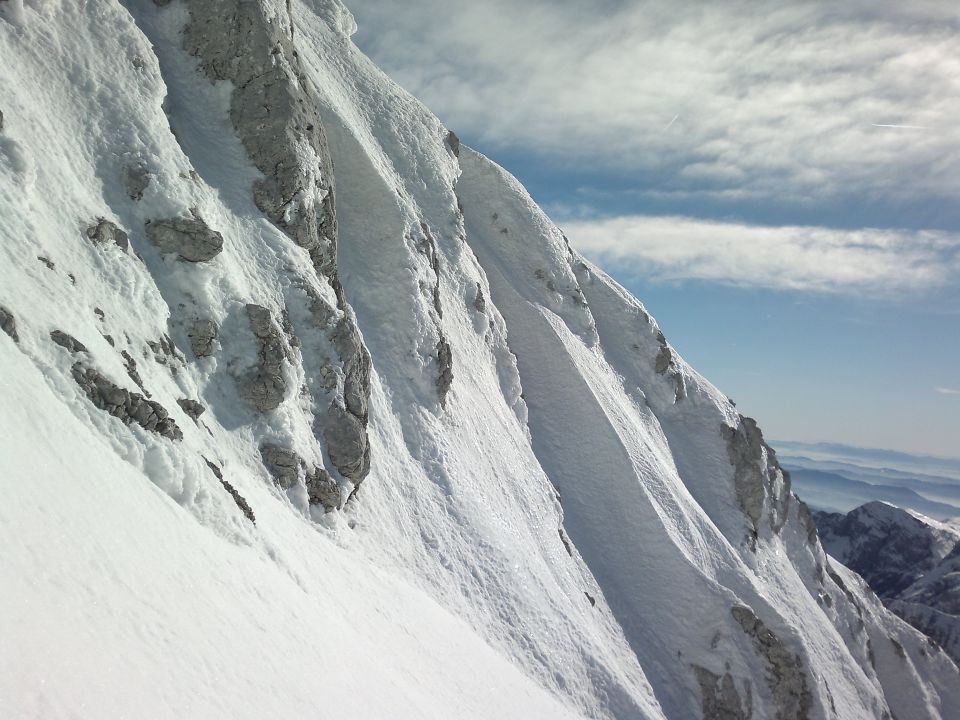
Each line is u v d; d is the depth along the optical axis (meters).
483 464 33.78
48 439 9.99
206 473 15.39
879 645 58.03
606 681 30.44
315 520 22.14
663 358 51.59
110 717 6.45
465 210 48.72
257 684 9.65
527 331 44.56
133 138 21.06
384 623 19.25
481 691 20.70
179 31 26.78
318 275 26.69
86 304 16.14
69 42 20.88
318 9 44.47
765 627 37.59
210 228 21.78
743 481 49.22
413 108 44.16
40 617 6.77
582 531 39.34
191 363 20.48
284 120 26.50
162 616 8.93
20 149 16.25
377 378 31.06
